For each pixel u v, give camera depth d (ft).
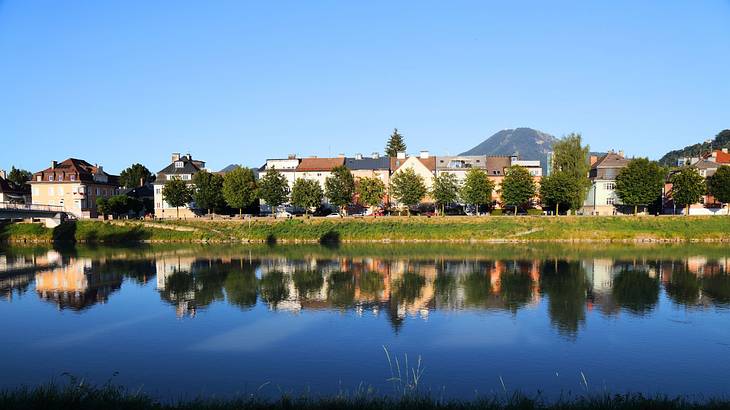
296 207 403.13
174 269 215.72
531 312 137.90
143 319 133.80
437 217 330.34
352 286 175.22
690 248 268.82
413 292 164.45
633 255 244.42
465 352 105.40
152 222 344.90
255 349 108.27
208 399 71.87
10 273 208.44
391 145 612.70
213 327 125.39
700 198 341.00
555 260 230.89
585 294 159.63
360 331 120.88
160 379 91.76
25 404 59.21
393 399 70.59
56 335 119.85
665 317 132.26
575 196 341.41
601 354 104.27
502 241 304.50
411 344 110.83
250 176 368.89
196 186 381.40
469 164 423.23
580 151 358.84
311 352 105.91
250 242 318.45
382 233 317.01
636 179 335.26
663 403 63.46
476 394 82.94
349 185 363.35
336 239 317.42
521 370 95.40
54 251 285.23
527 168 381.60
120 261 241.35
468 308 142.82
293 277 193.57
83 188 428.15
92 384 88.99
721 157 416.67
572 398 81.25
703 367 96.94
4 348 110.52
